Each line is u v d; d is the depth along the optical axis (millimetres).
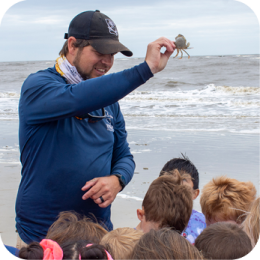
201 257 1305
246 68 36969
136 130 8812
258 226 1766
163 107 13891
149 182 4832
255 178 4863
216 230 1578
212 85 22047
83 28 1859
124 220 3730
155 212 1875
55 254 1253
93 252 1229
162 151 6527
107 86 1597
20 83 31641
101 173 1999
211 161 5812
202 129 8812
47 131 1841
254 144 6949
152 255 1261
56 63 1958
